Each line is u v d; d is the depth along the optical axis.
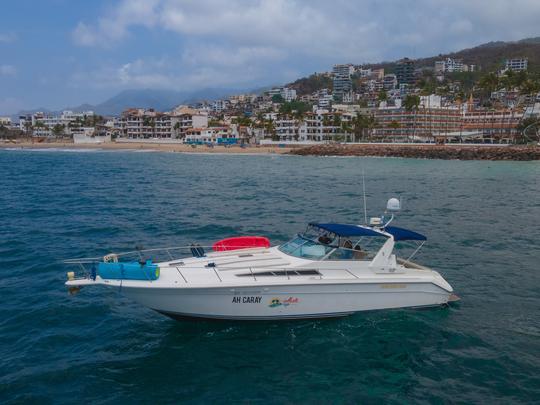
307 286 11.49
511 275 16.34
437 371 10.05
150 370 9.93
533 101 118.25
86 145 156.38
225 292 11.14
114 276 11.08
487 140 122.00
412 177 56.75
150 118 178.12
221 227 24.23
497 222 26.25
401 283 12.28
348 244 12.77
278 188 43.53
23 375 9.67
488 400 9.05
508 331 11.86
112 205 31.77
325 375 9.83
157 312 12.55
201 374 9.80
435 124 147.38
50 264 17.12
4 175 56.56
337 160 95.81
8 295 13.95
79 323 12.11
